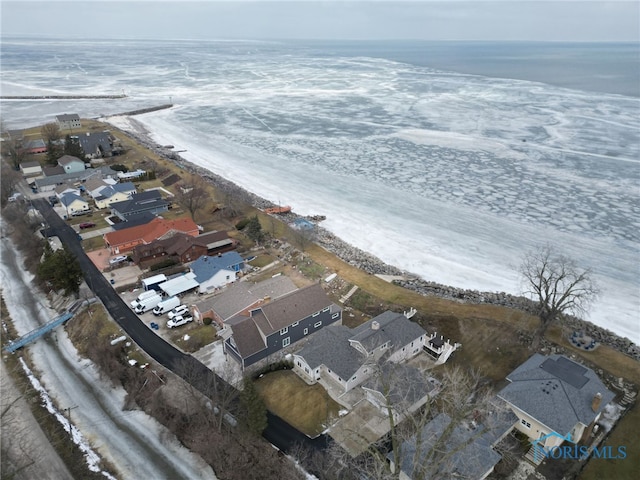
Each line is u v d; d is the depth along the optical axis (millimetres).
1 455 35406
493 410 33156
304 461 33156
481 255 68375
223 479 32781
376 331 42125
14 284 59844
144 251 61125
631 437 34875
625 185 92000
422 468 27047
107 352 44438
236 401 38250
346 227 77312
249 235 66875
